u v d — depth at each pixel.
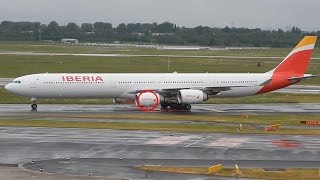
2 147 100.12
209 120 138.38
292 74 171.00
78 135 113.25
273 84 168.75
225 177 79.44
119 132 117.56
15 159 90.31
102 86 157.88
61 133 115.44
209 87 160.38
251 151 98.31
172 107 162.38
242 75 168.25
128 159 91.00
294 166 86.88
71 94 157.12
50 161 89.00
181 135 114.44
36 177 77.81
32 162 88.12
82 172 81.50
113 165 86.50
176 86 162.75
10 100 179.50
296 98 194.75
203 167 85.69
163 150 98.56
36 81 154.62
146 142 106.06
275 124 128.38
